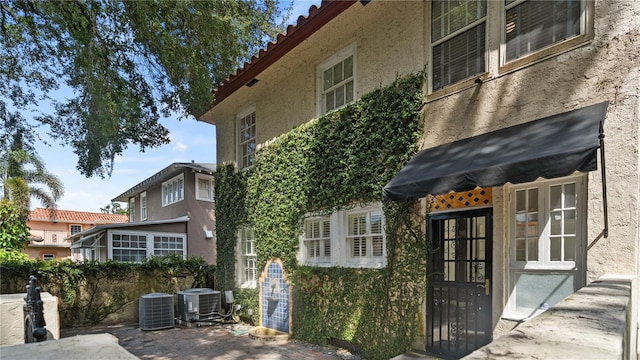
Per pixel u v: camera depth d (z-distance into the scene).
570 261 3.99
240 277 10.04
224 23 8.59
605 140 3.73
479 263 4.79
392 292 5.76
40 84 8.08
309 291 7.32
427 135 5.54
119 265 10.53
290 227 8.09
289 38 7.24
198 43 8.18
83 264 10.13
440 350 5.09
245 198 9.84
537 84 4.33
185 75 7.88
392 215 5.85
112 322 10.16
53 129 8.32
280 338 7.66
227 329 8.86
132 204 23.81
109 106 6.96
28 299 3.55
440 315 5.16
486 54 4.90
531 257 4.32
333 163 7.05
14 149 8.91
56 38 7.07
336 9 6.26
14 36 7.34
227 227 10.63
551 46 4.24
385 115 6.12
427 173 4.47
